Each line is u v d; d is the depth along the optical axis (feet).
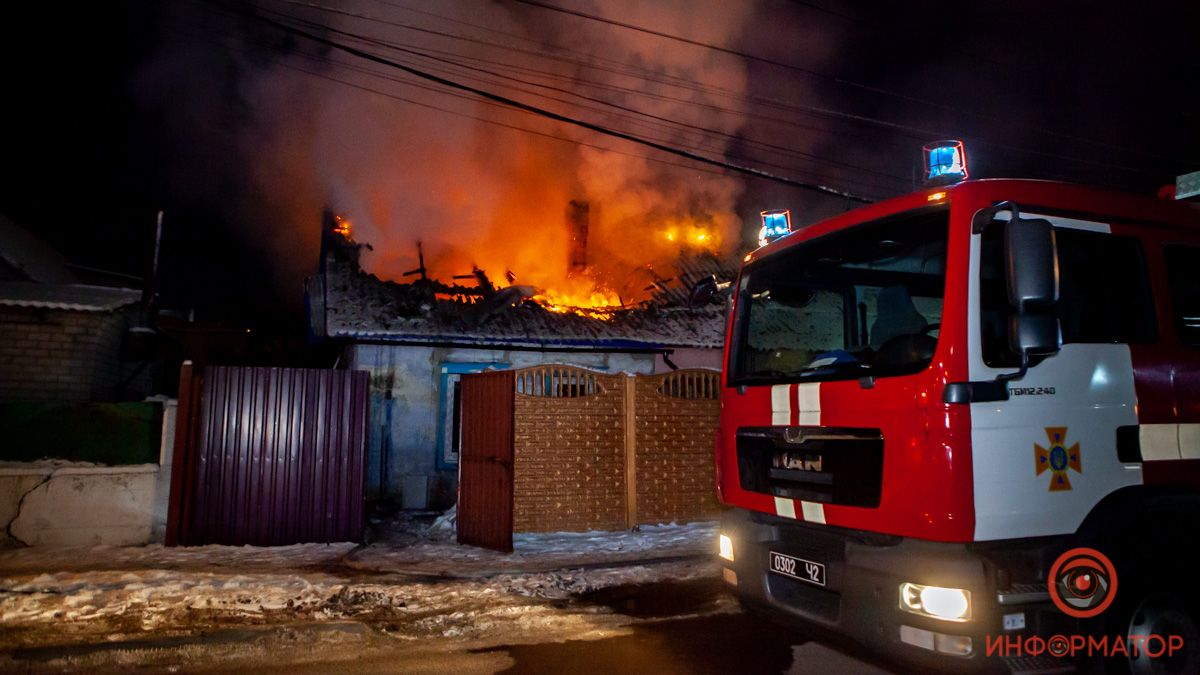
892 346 12.59
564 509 32.37
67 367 37.58
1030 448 11.66
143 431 29.48
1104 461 12.23
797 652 16.96
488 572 24.73
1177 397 13.17
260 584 22.21
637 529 33.04
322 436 30.45
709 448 35.04
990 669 10.86
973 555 11.17
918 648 11.31
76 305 36.94
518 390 32.96
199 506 28.91
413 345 41.81
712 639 17.97
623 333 45.47
